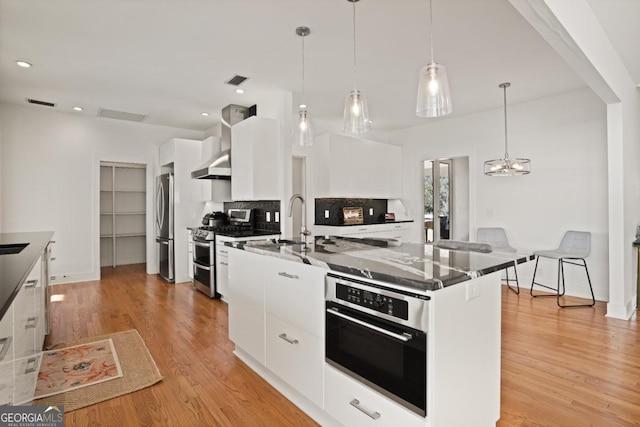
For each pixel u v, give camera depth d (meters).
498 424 1.84
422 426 1.39
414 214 6.20
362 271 1.61
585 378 2.32
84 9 2.46
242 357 2.66
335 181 5.36
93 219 5.32
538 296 4.34
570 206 4.36
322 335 1.86
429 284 1.35
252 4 2.41
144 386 2.26
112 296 4.45
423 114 2.01
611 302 3.54
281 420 1.94
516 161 3.99
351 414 1.69
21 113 4.77
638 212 4.10
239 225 5.25
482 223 5.20
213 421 1.92
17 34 2.81
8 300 1.09
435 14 2.54
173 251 5.22
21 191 4.78
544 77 3.82
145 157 5.76
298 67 3.52
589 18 2.36
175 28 2.73
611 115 3.44
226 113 4.84
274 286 2.24
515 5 1.78
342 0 2.36
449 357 1.46
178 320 3.54
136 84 3.96
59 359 2.63
